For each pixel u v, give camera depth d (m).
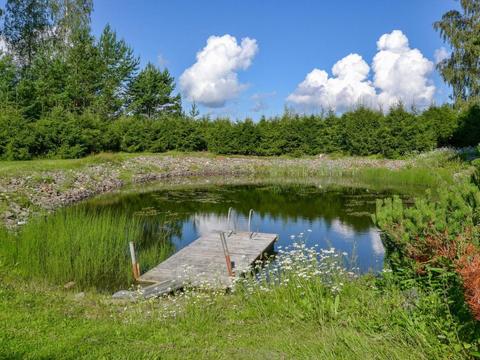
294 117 36.31
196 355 4.44
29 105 30.69
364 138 32.66
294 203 18.16
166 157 31.64
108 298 6.95
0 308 5.67
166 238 12.25
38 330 5.00
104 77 43.06
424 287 4.77
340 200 18.77
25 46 40.50
